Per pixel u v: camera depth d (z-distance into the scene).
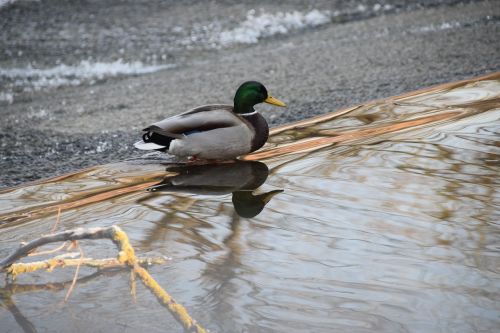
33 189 12.52
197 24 31.20
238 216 10.50
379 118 15.91
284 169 12.72
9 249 9.65
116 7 33.66
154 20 31.86
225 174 12.81
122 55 27.11
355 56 24.11
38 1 34.00
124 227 10.22
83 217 10.79
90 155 15.62
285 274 8.51
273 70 23.22
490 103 16.34
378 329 7.31
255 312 7.66
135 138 16.70
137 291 8.21
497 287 8.12
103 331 7.42
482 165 12.30
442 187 11.30
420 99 17.28
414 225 9.88
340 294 8.02
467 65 21.16
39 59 26.77
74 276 8.62
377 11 32.78
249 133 13.51
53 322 7.61
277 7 33.78
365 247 9.21
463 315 7.54
